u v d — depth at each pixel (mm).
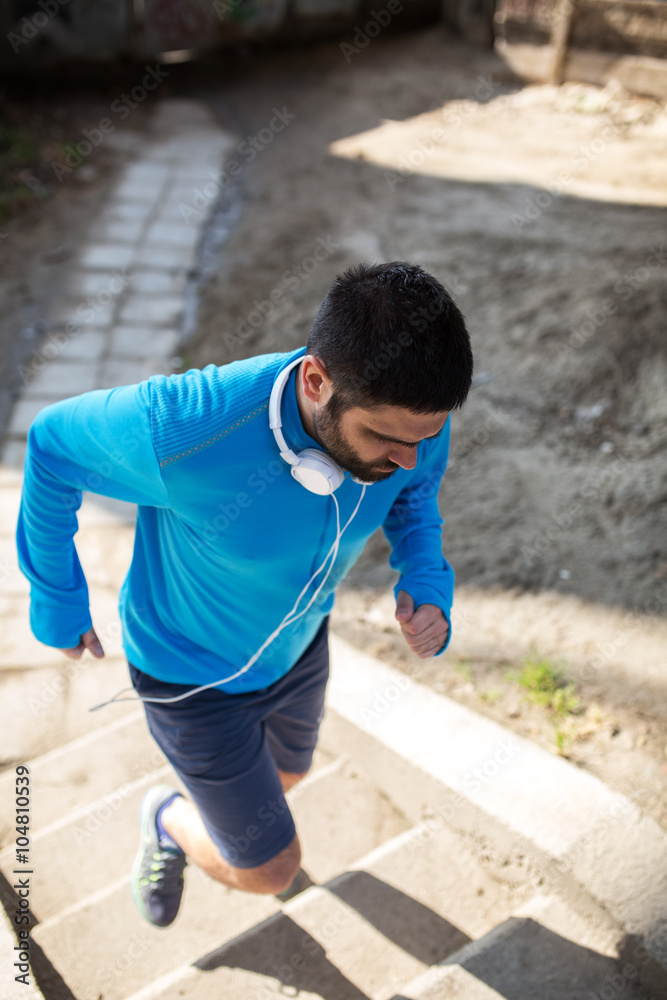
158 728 1744
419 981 1979
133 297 5648
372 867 2346
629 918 2029
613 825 2232
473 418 4125
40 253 6113
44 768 2830
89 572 3736
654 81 7398
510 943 2047
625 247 4945
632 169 6230
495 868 2318
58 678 3246
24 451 4398
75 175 7090
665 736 2562
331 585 1685
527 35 8086
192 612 1639
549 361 4262
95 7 8250
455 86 8367
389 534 1811
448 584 1724
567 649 2961
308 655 1852
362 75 8766
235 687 1696
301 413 1366
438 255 5332
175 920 2332
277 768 1978
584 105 7559
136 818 2641
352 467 1344
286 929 2207
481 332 4602
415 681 2902
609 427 3893
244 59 9328
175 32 8688
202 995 2066
